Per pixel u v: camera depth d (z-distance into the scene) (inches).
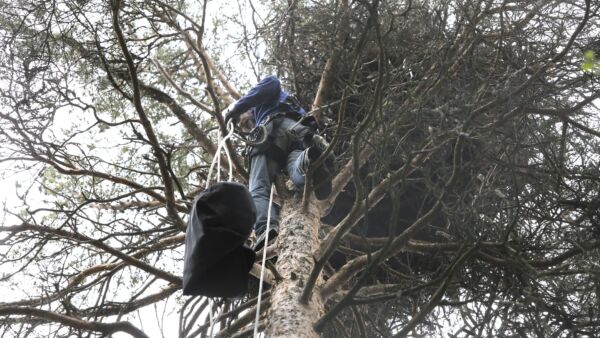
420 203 272.5
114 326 195.9
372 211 277.1
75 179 285.3
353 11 212.4
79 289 238.5
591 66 150.8
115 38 249.4
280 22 252.2
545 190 213.0
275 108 221.6
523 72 207.5
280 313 175.8
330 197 224.5
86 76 252.5
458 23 206.2
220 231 139.6
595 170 217.2
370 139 209.6
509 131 213.9
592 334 211.5
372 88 225.3
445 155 231.3
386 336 223.1
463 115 193.8
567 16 213.6
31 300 226.1
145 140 208.7
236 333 194.1
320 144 208.7
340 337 256.7
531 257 221.8
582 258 212.2
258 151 215.5
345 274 200.1
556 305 217.2
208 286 149.0
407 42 213.6
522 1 210.1
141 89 248.4
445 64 194.7
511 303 202.4
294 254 198.4
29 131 224.5
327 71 245.4
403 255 265.7
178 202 239.3
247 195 145.9
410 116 206.5
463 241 205.6
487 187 211.0
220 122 220.2
